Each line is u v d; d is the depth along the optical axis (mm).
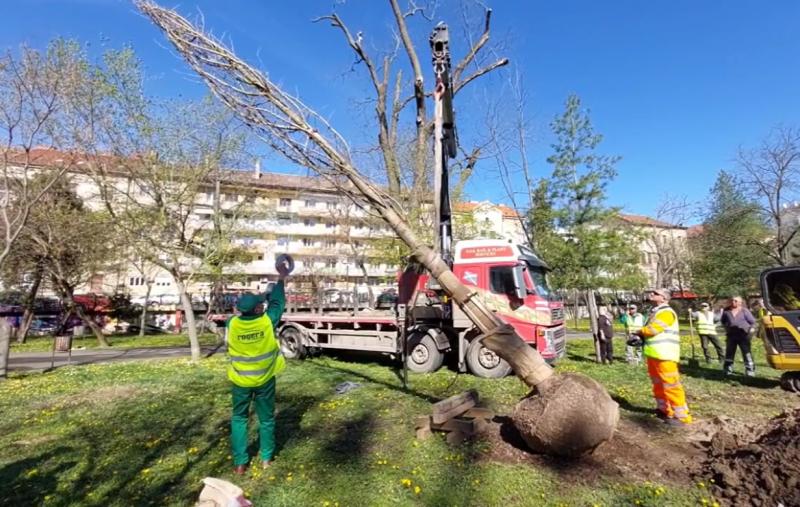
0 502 4109
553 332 10078
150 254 13992
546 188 13203
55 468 4852
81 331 30938
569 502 3820
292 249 45812
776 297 8609
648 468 4426
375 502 3885
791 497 3564
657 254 33469
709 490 3961
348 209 27703
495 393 8031
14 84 10938
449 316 10555
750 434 5012
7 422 6777
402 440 5398
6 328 11523
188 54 4676
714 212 29594
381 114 13578
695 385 9047
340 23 12680
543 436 4527
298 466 4695
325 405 7184
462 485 4148
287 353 13617
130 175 13586
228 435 5781
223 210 16797
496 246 10305
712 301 28547
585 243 12562
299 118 4883
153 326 34281
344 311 15281
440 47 7078
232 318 4855
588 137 12711
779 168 24484
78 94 12031
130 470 4746
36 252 21781
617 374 10133
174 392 8625
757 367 11562
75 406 7680
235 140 14391
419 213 15008
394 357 11750
